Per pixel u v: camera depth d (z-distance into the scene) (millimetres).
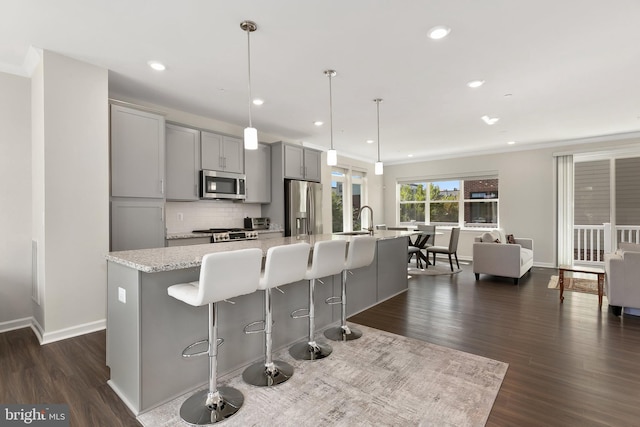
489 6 2088
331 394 1944
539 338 2805
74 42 2551
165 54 2746
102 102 2988
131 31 2391
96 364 2336
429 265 6586
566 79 3258
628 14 2158
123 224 3250
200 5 2070
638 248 4066
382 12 2154
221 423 1682
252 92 3627
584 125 5016
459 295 4285
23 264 3109
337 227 7453
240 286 1823
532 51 2684
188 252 2221
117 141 3203
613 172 6121
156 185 3506
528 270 5684
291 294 2746
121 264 1942
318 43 2564
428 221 8172
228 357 2234
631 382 2070
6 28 2346
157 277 1871
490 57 2797
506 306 3775
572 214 6148
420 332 2969
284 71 3084
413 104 4031
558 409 1792
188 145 4184
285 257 2117
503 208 6922
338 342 2727
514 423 1674
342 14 2178
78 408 1824
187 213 4543
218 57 2799
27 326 3107
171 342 1925
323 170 6969
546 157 6426
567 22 2264
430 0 2025
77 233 2848
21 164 3096
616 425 1653
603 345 2648
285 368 2248
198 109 4258
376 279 3914
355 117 4598
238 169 4832
